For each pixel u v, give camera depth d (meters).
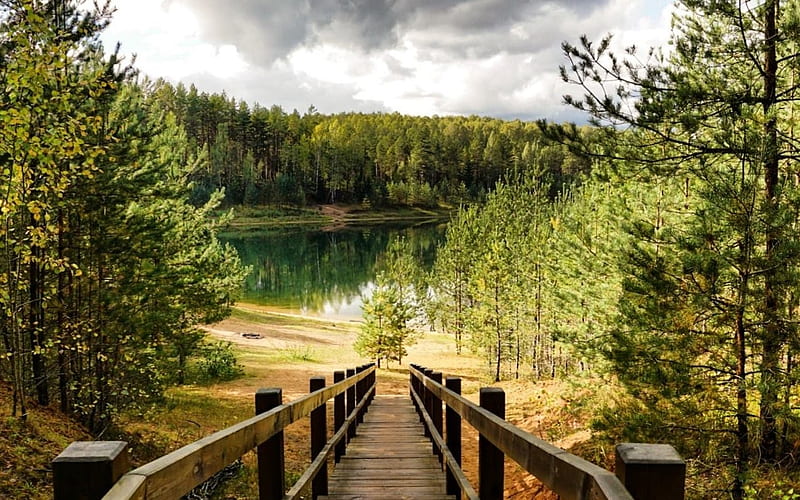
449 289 35.75
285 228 87.94
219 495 6.22
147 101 13.41
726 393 5.64
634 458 0.90
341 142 110.94
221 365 17.55
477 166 115.44
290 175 104.06
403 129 124.06
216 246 16.94
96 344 7.97
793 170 5.79
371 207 107.25
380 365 25.61
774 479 5.03
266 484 2.36
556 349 19.52
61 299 7.98
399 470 5.05
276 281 52.53
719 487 5.46
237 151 100.50
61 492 0.99
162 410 10.27
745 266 5.13
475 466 9.32
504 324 22.22
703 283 5.31
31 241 6.88
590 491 0.99
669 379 5.43
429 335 34.72
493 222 36.34
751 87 5.74
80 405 7.81
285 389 16.58
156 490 1.11
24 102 6.12
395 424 8.38
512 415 12.62
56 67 6.24
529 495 7.15
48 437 6.24
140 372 8.66
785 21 5.46
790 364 5.45
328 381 18.22
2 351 6.97
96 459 1.00
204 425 10.73
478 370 24.38
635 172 6.38
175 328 9.59
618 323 6.47
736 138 5.29
